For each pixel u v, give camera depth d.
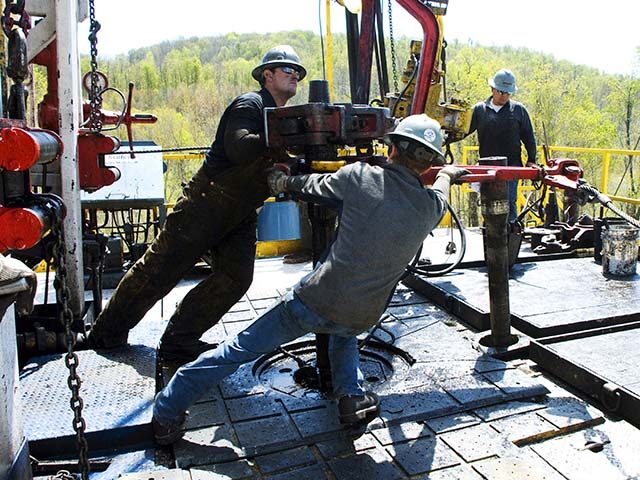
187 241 3.65
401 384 3.48
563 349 3.89
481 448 2.87
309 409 3.24
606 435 3.04
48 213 2.19
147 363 3.78
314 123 2.92
